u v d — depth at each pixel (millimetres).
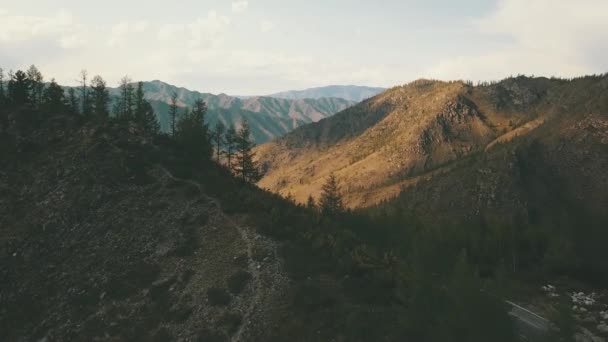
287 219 56594
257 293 40719
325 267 44500
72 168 64812
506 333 26125
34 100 88562
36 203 59031
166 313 40906
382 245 67625
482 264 61594
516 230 71250
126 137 74688
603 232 64125
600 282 55281
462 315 26562
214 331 37281
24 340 41594
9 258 50844
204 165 75625
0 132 71375
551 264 58656
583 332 35344
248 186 77500
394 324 34219
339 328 34719
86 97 98188
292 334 35062
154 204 59594
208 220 55594
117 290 45344
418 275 34344
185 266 47375
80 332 40719
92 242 53406
